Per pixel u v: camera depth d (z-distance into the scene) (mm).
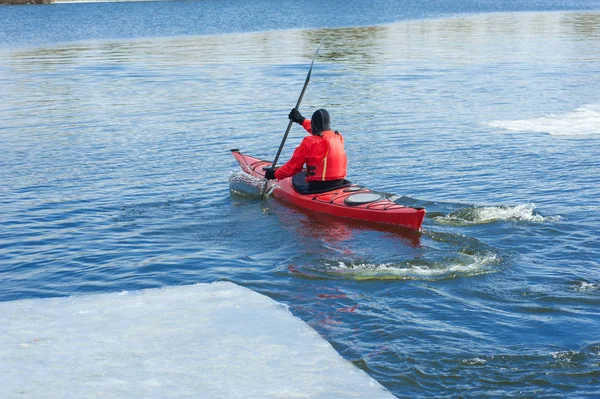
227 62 23234
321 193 8656
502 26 37406
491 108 15016
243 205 8898
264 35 33281
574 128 12875
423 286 6172
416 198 8781
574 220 7852
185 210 8703
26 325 5270
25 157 11422
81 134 13125
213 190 9547
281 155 11430
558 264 6629
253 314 5480
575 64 21406
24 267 6895
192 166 10789
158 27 39531
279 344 4918
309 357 4719
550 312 5586
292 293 6098
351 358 4855
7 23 43250
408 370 4680
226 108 15445
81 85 19109
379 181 9680
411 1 69312
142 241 7602
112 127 13703
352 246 7297
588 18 42375
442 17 45562
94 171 10531
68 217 8438
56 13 52719
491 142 11906
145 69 21969
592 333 5199
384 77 19688
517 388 4449
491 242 7266
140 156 11414
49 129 13641
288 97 16703
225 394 4199
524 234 7457
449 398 4344
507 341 5094
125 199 9148
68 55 26172
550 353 4895
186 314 5488
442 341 5105
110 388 4270
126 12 53188
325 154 8609
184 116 14664
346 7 58625
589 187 9148
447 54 24844
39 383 4340
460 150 11383
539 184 9359
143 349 4832
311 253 7113
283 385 4316
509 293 5984
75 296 5969
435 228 7754
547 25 37500
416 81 18906
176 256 7109
